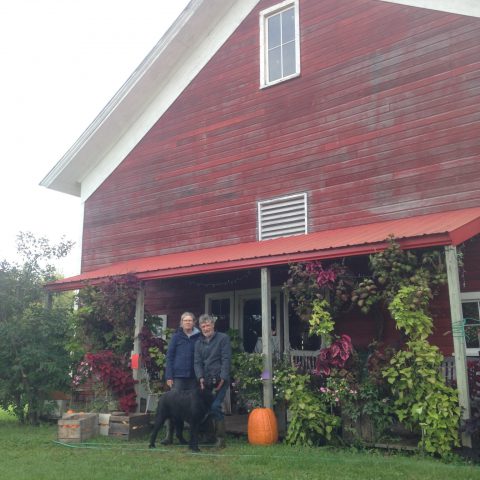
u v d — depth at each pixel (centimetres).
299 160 1136
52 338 1102
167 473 634
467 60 955
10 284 1119
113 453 759
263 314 871
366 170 1042
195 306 1300
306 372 835
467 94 946
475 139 926
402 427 782
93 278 1107
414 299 724
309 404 792
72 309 1150
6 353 1067
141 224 1373
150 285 1369
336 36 1123
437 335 912
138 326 1026
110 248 1417
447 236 715
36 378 1080
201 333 838
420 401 707
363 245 787
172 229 1314
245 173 1214
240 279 1232
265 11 1244
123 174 1433
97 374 1009
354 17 1105
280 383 826
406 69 1022
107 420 896
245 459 700
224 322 1270
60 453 772
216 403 776
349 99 1085
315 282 809
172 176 1339
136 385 991
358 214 1039
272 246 1000
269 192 1170
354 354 788
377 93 1051
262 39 1235
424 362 707
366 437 761
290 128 1160
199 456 726
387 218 1002
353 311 1020
